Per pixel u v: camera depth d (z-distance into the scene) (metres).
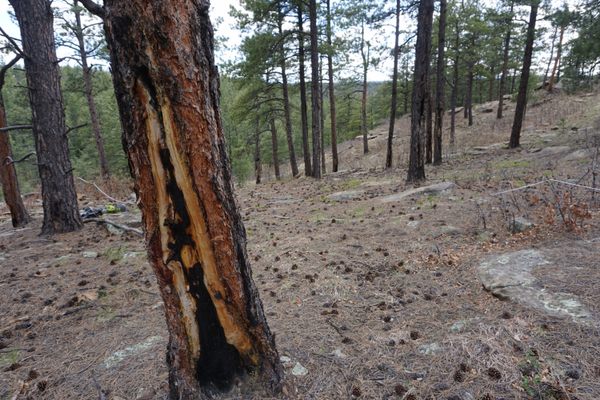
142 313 3.45
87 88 14.81
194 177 1.73
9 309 3.65
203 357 2.02
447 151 18.05
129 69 1.59
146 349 2.79
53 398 2.28
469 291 3.38
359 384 2.25
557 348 2.32
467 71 22.09
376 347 2.64
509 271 3.50
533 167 8.79
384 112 41.47
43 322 3.35
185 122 1.66
